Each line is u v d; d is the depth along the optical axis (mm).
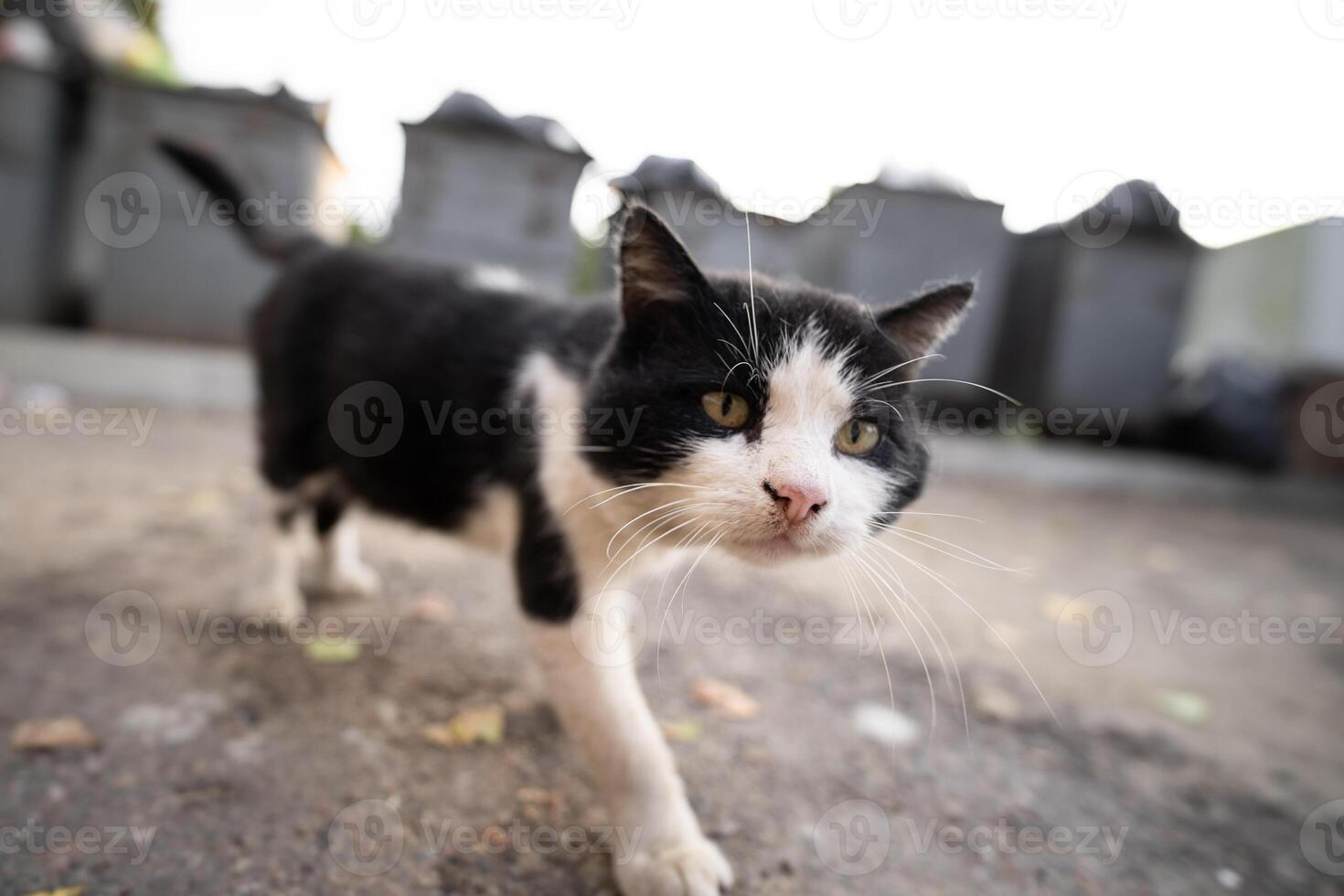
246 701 273
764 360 221
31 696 264
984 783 274
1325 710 365
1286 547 654
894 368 235
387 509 305
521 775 250
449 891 205
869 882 224
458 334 281
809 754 276
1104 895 231
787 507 211
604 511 229
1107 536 625
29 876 199
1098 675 370
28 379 636
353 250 329
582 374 246
